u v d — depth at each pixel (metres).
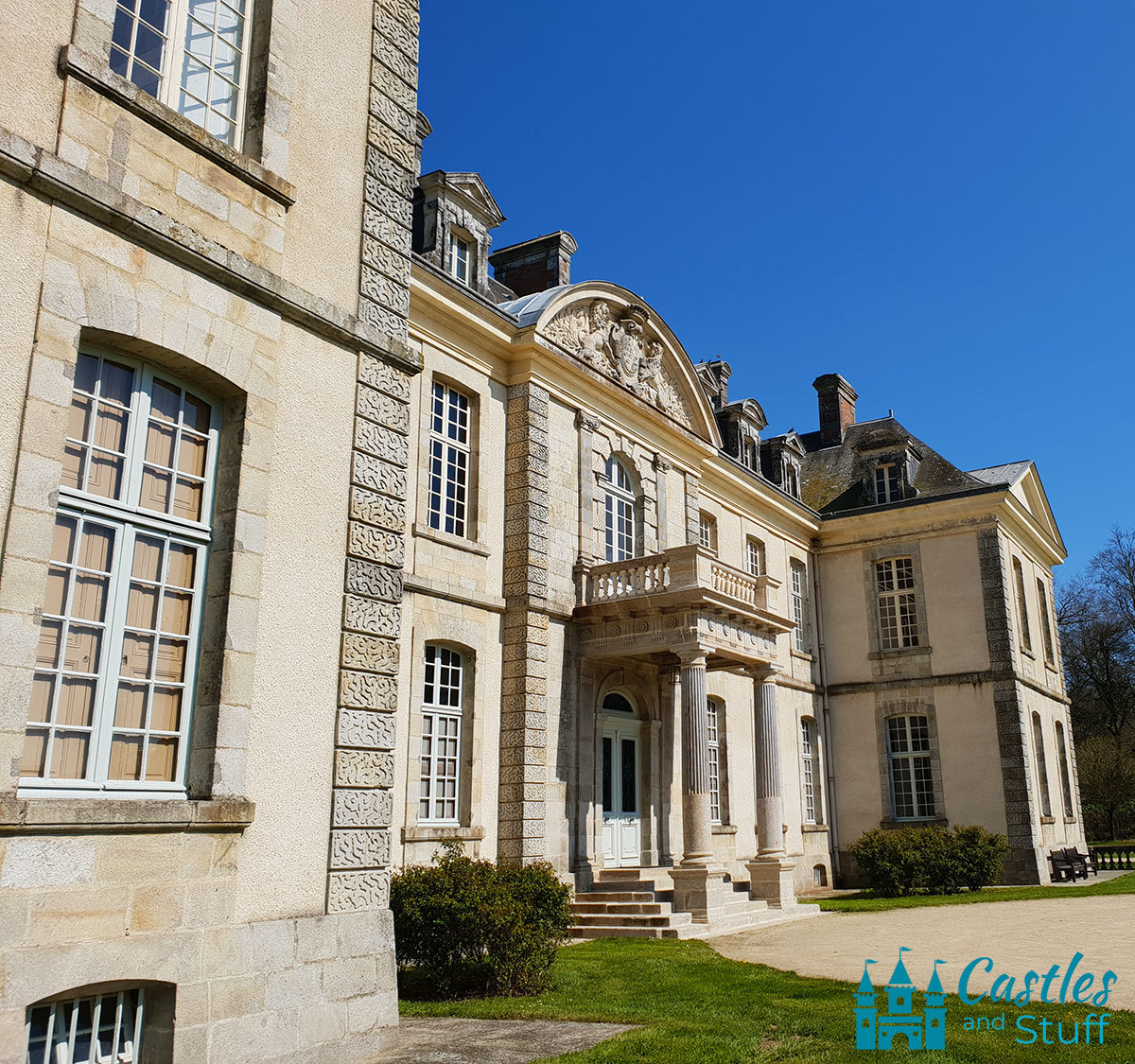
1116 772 38.59
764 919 16.17
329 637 7.39
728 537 22.75
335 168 8.12
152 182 6.52
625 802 17.23
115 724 6.04
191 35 7.22
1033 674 26.25
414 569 13.66
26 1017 5.12
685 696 15.45
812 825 24.33
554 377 16.58
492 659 14.88
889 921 15.45
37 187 5.80
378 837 7.47
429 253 15.67
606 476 17.95
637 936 13.76
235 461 6.88
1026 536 28.05
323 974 6.77
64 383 5.79
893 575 26.27
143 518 6.34
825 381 31.38
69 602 5.86
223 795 6.34
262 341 7.15
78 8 6.19
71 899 5.42
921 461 27.48
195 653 6.58
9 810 5.13
